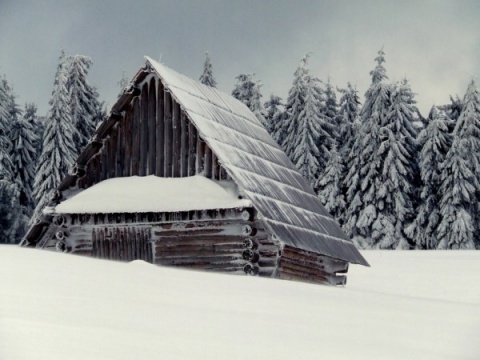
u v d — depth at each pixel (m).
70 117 52.59
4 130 54.78
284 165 31.31
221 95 32.03
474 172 56.31
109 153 28.48
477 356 10.01
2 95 55.75
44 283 11.91
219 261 25.86
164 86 27.72
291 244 24.70
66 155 51.38
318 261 28.20
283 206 26.86
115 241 27.45
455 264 40.38
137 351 8.06
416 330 11.62
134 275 14.33
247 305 12.27
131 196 26.97
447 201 55.44
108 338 8.52
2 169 52.97
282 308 12.37
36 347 7.68
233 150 27.48
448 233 54.97
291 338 9.95
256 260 25.36
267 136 32.81
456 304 15.72
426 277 36.06
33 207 56.12
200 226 26.30
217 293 13.22
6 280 11.79
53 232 28.98
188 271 17.06
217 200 25.53
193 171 27.05
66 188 28.89
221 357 8.34
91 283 12.51
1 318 8.94
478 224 55.91
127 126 28.33
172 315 10.54
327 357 9.05
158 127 27.86
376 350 9.80
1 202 48.88
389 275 36.72
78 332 8.64
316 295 14.77
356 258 29.55
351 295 15.64
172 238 26.62
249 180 26.19
